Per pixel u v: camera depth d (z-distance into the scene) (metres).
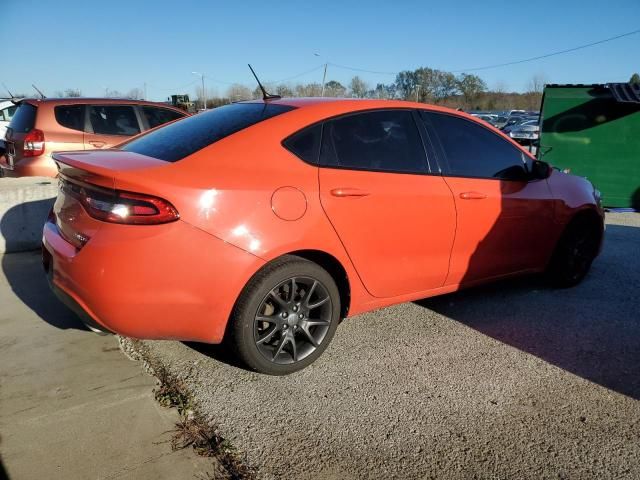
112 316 2.56
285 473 2.29
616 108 8.59
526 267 4.34
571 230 4.62
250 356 2.88
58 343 3.32
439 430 2.62
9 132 7.01
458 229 3.65
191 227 2.56
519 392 2.99
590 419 2.76
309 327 3.10
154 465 2.28
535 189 4.23
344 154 3.18
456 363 3.31
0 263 4.90
